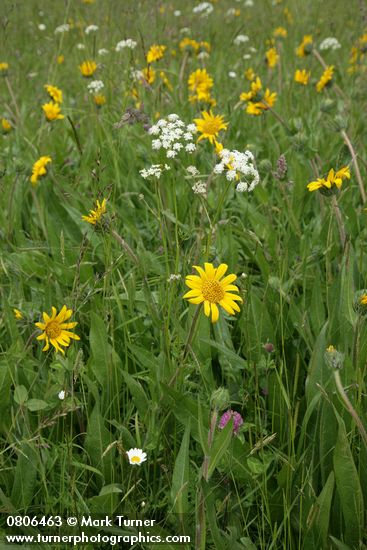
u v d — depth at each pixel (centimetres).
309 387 183
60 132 429
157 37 436
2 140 416
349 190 309
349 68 522
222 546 155
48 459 182
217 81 490
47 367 215
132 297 229
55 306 239
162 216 274
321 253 265
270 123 429
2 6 547
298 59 560
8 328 225
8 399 192
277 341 222
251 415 201
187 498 164
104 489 171
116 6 506
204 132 275
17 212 316
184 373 198
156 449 182
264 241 295
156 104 387
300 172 322
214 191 325
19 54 584
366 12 489
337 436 167
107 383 200
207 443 155
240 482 178
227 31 625
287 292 240
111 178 334
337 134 375
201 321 213
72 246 296
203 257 231
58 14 647
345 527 166
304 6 649
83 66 423
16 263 273
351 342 198
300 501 164
